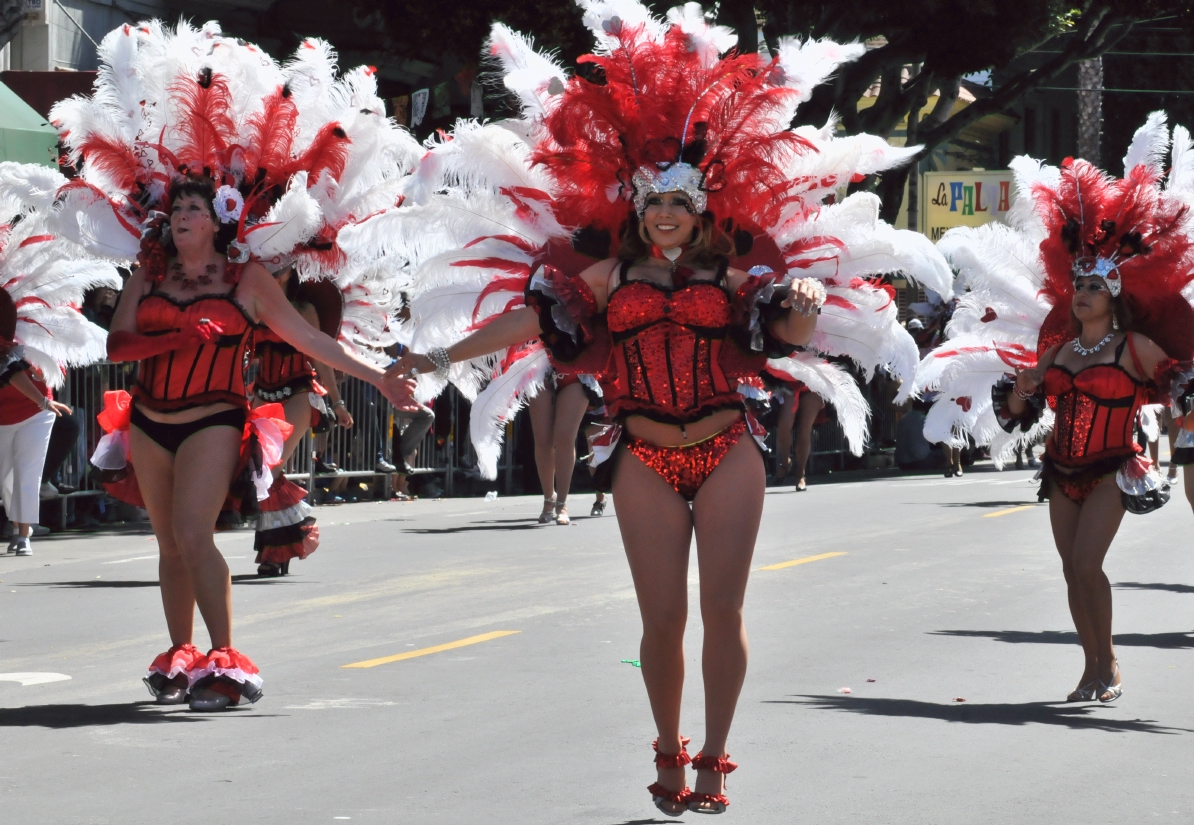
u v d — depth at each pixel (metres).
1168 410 22.22
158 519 15.17
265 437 15.08
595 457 11.52
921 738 13.85
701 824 11.14
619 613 20.70
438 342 13.35
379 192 16.30
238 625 19.77
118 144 16.03
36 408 27.41
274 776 12.37
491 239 12.96
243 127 16.12
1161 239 16.20
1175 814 11.52
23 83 41.72
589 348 11.80
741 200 12.27
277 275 16.56
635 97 12.19
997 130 99.88
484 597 22.09
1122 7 59.03
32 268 23.17
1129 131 104.94
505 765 12.75
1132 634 19.72
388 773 12.48
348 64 56.97
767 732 14.02
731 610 11.15
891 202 60.03
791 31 53.38
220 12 54.41
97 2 48.94
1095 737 13.99
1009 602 21.95
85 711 14.76
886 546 28.78
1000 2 54.75
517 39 13.16
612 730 13.99
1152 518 34.66
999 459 18.58
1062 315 16.97
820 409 44.59
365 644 18.41
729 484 11.23
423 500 40.19
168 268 14.93
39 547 28.92
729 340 11.41
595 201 12.41
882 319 12.98
